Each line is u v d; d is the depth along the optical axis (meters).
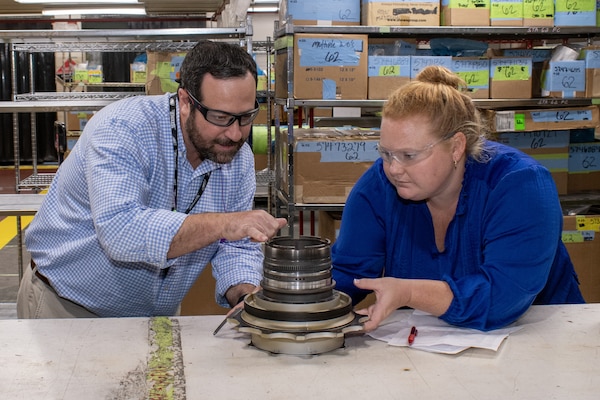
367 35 3.59
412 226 1.62
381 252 1.67
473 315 1.41
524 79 3.76
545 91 3.85
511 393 1.12
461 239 1.55
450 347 1.33
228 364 1.25
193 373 1.21
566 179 4.01
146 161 1.62
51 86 9.73
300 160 3.56
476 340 1.36
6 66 9.73
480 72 3.72
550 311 1.59
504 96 3.75
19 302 1.98
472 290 1.42
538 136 3.94
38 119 10.45
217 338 1.39
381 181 1.62
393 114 1.37
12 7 5.07
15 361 1.25
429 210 1.59
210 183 1.79
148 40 3.62
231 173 1.82
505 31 3.71
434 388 1.15
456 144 1.41
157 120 1.66
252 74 1.53
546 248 1.43
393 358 1.29
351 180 3.60
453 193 1.53
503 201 1.45
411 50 3.84
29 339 1.37
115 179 1.50
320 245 1.36
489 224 1.48
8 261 5.48
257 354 1.30
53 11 5.70
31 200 3.57
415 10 3.62
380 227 1.65
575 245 3.71
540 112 3.70
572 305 1.64
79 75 7.02
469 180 1.51
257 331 1.29
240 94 1.49
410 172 1.38
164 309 1.89
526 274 1.42
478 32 3.69
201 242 1.42
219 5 4.45
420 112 1.35
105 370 1.21
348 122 4.71
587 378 1.19
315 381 1.17
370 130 3.88
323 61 3.54
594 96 3.81
